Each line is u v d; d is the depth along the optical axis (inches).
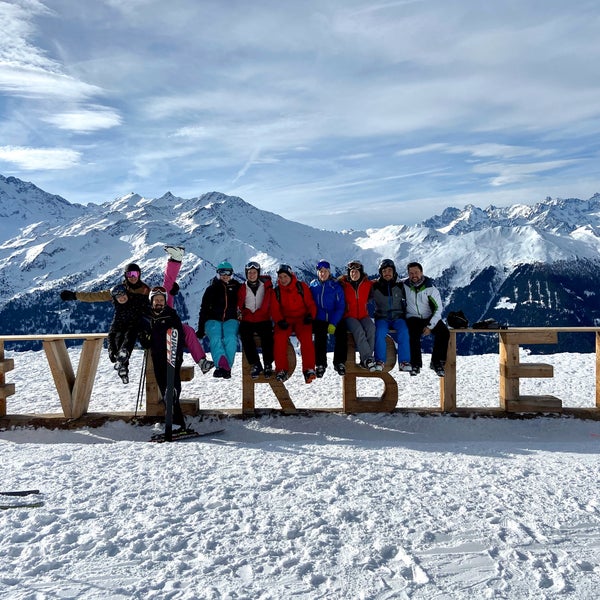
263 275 284.0
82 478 183.3
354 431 270.5
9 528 144.9
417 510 155.2
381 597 115.0
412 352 278.4
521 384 364.8
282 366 277.7
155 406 278.1
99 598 114.3
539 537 139.6
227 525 146.3
